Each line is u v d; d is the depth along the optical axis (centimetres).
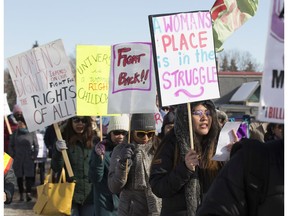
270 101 280
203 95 464
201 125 457
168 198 459
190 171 440
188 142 457
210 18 473
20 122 1337
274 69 280
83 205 722
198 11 471
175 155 459
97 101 773
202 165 452
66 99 749
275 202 294
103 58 787
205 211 307
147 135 592
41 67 755
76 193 717
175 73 462
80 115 746
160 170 459
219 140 446
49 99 751
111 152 676
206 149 455
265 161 298
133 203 591
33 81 755
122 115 680
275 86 279
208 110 460
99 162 660
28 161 1340
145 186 580
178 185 443
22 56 757
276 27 281
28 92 757
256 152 300
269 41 282
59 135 727
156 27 462
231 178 304
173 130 472
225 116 632
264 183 297
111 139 680
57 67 753
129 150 578
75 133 730
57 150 723
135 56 617
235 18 745
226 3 734
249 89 4097
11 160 609
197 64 467
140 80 613
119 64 620
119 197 640
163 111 961
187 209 448
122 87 619
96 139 750
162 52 462
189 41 467
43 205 705
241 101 4128
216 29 736
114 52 621
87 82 777
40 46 756
